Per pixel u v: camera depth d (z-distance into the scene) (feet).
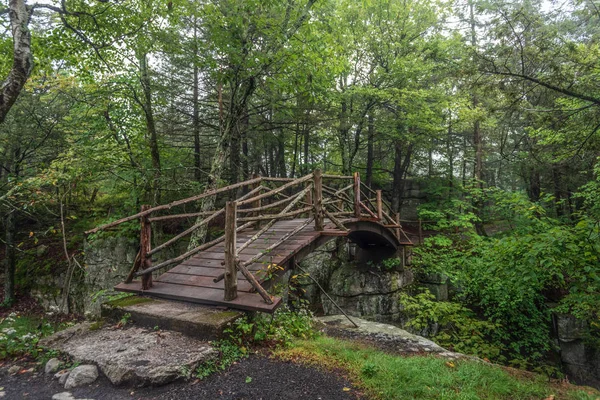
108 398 8.57
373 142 48.55
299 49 26.55
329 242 40.32
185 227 38.75
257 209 15.42
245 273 13.43
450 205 51.31
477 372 11.09
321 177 21.35
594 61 16.21
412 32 43.65
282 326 14.78
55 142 32.55
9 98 15.74
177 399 8.55
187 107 37.40
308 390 9.25
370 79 42.75
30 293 40.32
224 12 24.58
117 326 12.82
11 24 16.26
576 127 18.30
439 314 31.09
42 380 9.55
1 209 30.68
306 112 37.40
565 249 15.65
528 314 32.19
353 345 13.96
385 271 36.47
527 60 17.66
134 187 33.09
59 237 42.88
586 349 29.58
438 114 43.42
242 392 8.98
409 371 10.71
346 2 37.50
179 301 14.30
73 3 24.34
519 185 62.80
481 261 32.45
